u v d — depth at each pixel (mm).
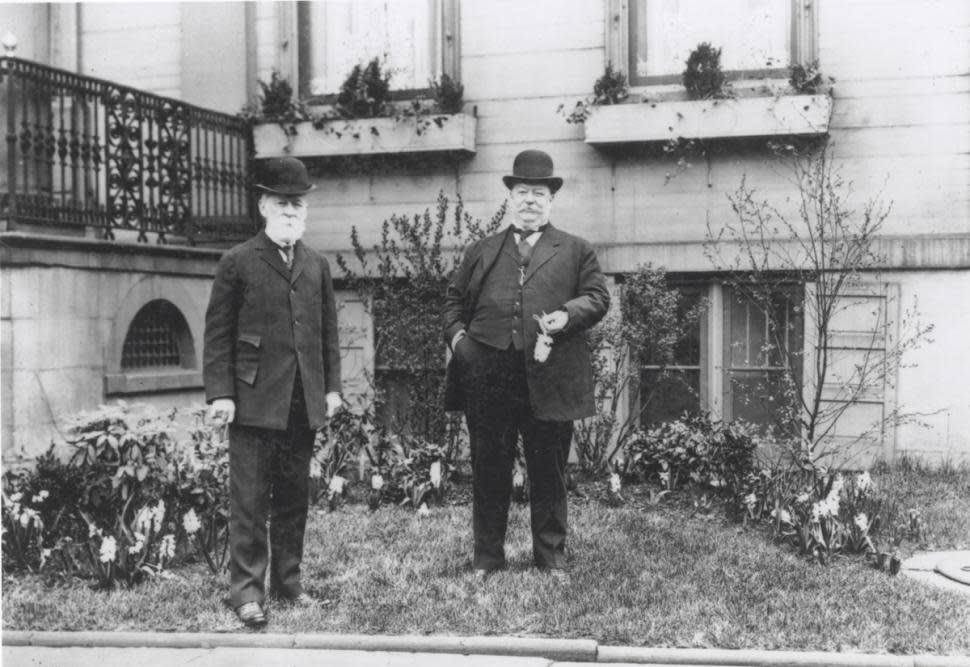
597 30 7840
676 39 7758
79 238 6574
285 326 4422
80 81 6852
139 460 5387
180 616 4355
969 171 7117
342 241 8445
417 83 8406
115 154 7180
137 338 7352
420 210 8250
